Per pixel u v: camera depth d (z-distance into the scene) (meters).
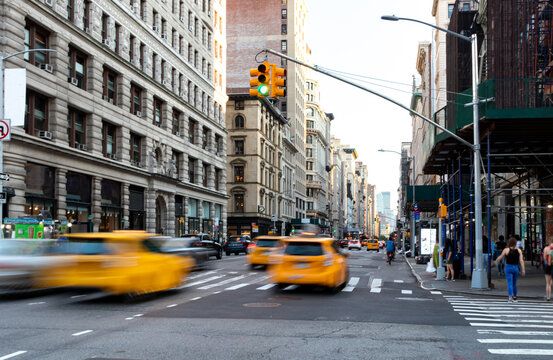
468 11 36.62
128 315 12.16
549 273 16.25
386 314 12.63
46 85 32.19
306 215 127.31
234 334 9.82
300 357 8.03
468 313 13.06
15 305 13.91
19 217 26.77
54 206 33.12
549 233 29.73
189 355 8.11
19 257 15.05
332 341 9.23
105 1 39.38
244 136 79.38
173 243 25.83
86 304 14.11
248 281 21.36
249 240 48.97
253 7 106.69
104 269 13.69
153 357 7.97
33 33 31.70
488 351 8.53
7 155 28.55
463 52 36.53
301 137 119.19
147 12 46.50
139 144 46.06
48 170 32.84
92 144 37.44
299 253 17.34
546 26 23.00
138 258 14.27
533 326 11.06
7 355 8.05
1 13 28.69
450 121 24.03
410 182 99.12
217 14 67.50
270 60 106.62
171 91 51.16
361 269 31.06
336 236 170.50
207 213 63.16
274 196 90.56
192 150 57.03
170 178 48.88
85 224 36.84
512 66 20.64
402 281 23.25
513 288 16.17
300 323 11.12
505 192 39.16
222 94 68.50
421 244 37.28
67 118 34.53
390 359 7.95
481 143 23.22
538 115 19.39
